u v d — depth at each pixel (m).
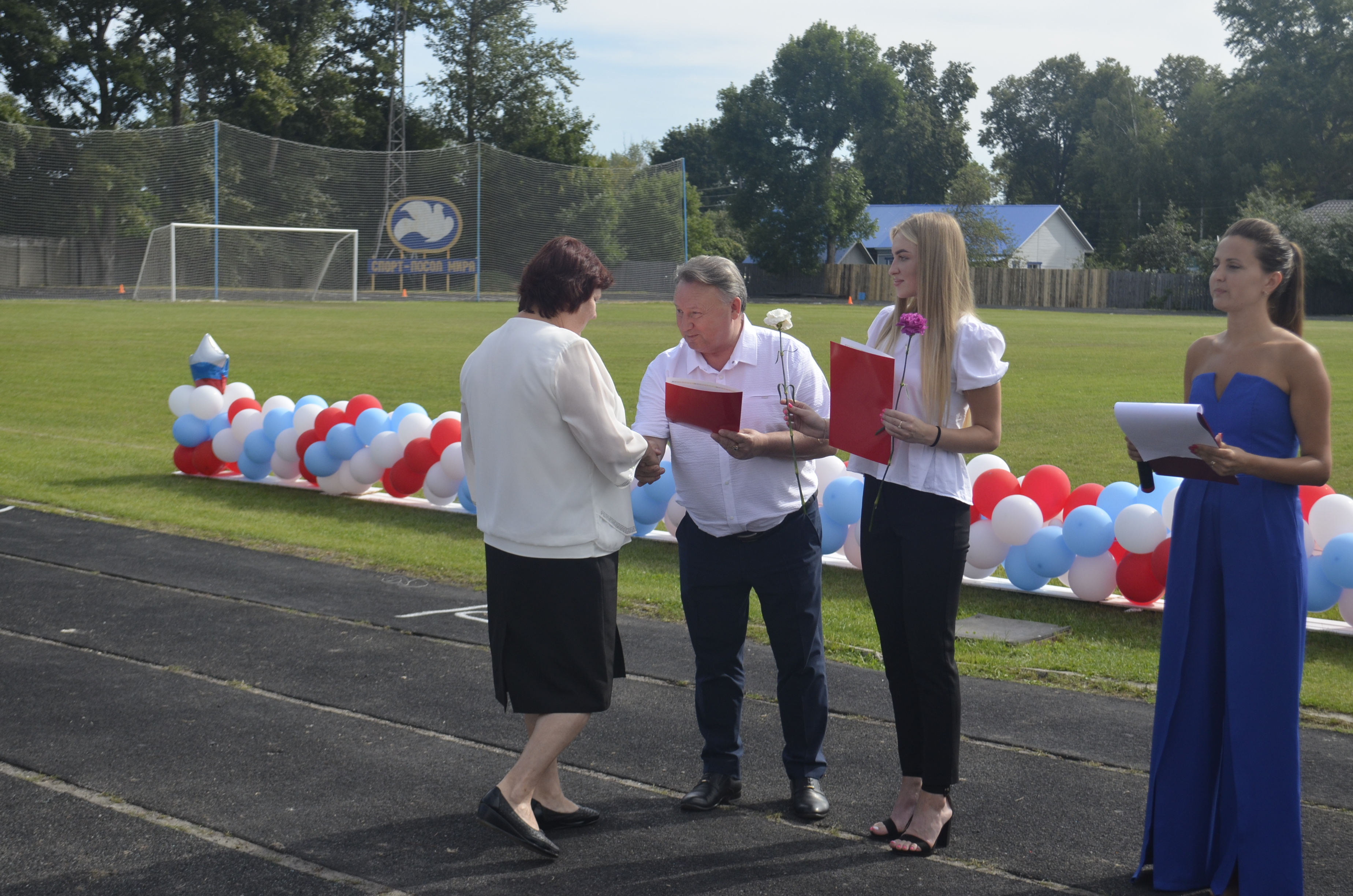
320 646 5.82
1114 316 48.78
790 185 70.12
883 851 3.70
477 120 67.56
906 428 3.56
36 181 48.12
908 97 97.94
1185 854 3.45
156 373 18.94
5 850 3.62
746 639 5.96
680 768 4.37
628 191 56.22
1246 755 3.35
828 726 4.80
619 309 45.47
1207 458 3.22
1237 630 3.37
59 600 6.60
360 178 54.41
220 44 56.34
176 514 9.07
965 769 4.36
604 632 3.68
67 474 10.71
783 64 71.25
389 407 15.21
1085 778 4.29
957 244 3.71
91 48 54.59
